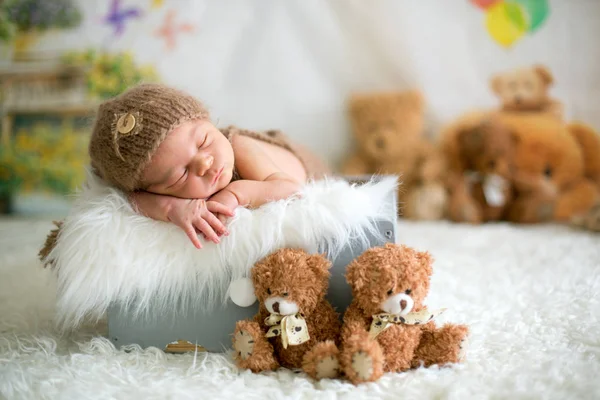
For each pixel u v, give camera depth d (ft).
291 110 9.46
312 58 9.33
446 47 9.05
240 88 9.46
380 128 8.89
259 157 4.38
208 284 3.74
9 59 9.61
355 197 3.73
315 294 3.45
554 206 8.08
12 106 9.70
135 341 3.89
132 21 9.41
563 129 8.32
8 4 9.45
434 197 8.41
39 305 4.92
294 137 9.51
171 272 3.73
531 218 8.07
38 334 4.20
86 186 4.35
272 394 3.13
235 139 4.52
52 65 9.55
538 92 8.76
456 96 9.14
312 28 9.23
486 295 4.77
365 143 8.95
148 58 9.47
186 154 3.73
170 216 3.76
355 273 3.39
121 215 3.81
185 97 3.92
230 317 3.79
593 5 8.60
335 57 9.28
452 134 8.58
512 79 8.82
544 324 4.07
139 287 3.75
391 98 8.92
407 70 9.18
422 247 6.66
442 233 7.47
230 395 3.13
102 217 3.78
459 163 8.50
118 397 3.17
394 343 3.34
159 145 3.68
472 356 3.56
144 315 3.85
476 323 4.09
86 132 9.51
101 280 3.73
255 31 9.33
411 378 3.26
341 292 3.73
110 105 3.92
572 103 8.82
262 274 3.48
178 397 3.10
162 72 9.47
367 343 3.20
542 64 8.87
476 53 9.02
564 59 8.79
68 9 9.41
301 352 3.47
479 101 9.09
